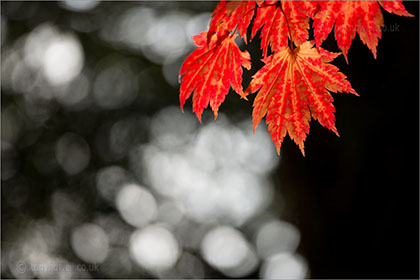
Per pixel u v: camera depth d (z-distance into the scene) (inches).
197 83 70.5
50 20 454.9
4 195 427.8
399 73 216.1
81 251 440.5
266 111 69.5
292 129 68.4
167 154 506.3
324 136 242.2
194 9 464.1
